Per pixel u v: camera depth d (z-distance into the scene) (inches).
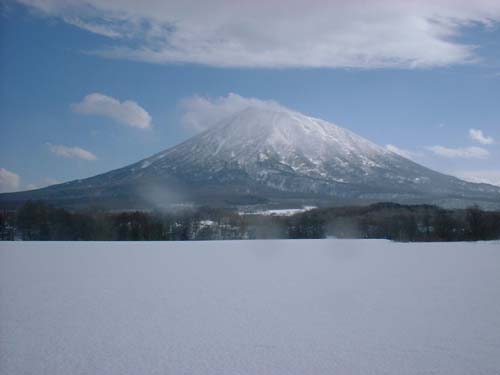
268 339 692.1
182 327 753.0
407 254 1907.0
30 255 1729.8
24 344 665.0
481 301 935.0
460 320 789.2
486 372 566.3
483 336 699.4
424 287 1101.1
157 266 1470.2
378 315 828.6
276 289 1079.6
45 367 580.7
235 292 1040.2
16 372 565.3
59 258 1640.0
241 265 1524.4
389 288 1091.3
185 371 570.6
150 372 567.5
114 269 1391.5
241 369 578.2
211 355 623.5
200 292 1039.0
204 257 1752.0
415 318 805.9
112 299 957.2
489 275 1291.8
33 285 1110.4
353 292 1041.5
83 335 706.8
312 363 596.1
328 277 1267.2
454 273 1336.1
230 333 721.6
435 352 632.4
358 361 603.2
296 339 691.4
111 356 619.2
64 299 952.3
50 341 678.5
